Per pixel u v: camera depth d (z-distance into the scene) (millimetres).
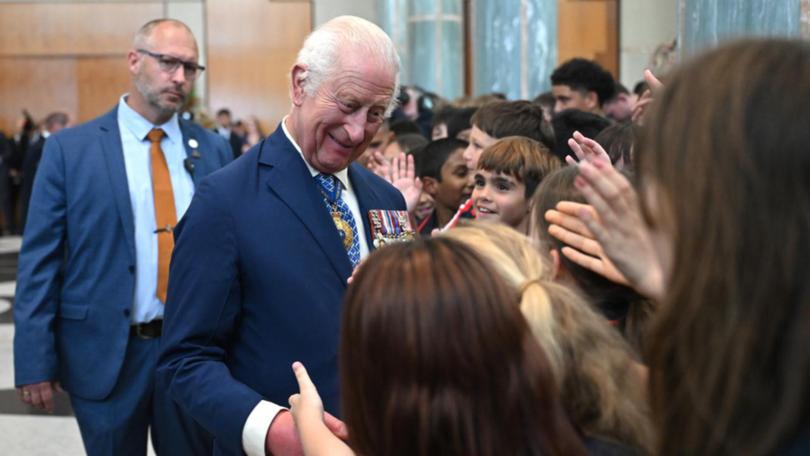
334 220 1895
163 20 2826
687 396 827
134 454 2707
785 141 753
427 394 979
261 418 1652
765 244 757
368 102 1781
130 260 2688
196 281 1754
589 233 1246
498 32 6109
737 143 770
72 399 2709
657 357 853
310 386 1423
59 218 2672
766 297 759
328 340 1771
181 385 1735
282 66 15023
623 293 1375
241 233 1768
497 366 983
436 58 8789
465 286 993
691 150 799
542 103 4766
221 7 15000
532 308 1102
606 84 4191
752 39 828
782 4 2432
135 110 2824
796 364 746
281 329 1764
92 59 15031
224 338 1780
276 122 15094
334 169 1863
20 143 13414
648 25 11109
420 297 988
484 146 2918
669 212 829
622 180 1104
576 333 1108
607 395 1096
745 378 773
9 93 15008
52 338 2645
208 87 15031
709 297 785
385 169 3035
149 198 2771
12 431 4281
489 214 2430
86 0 14961
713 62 821
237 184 1805
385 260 1037
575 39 12227
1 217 13430
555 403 1018
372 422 1014
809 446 767
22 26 14961
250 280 1770
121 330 2662
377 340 994
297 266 1775
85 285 2680
